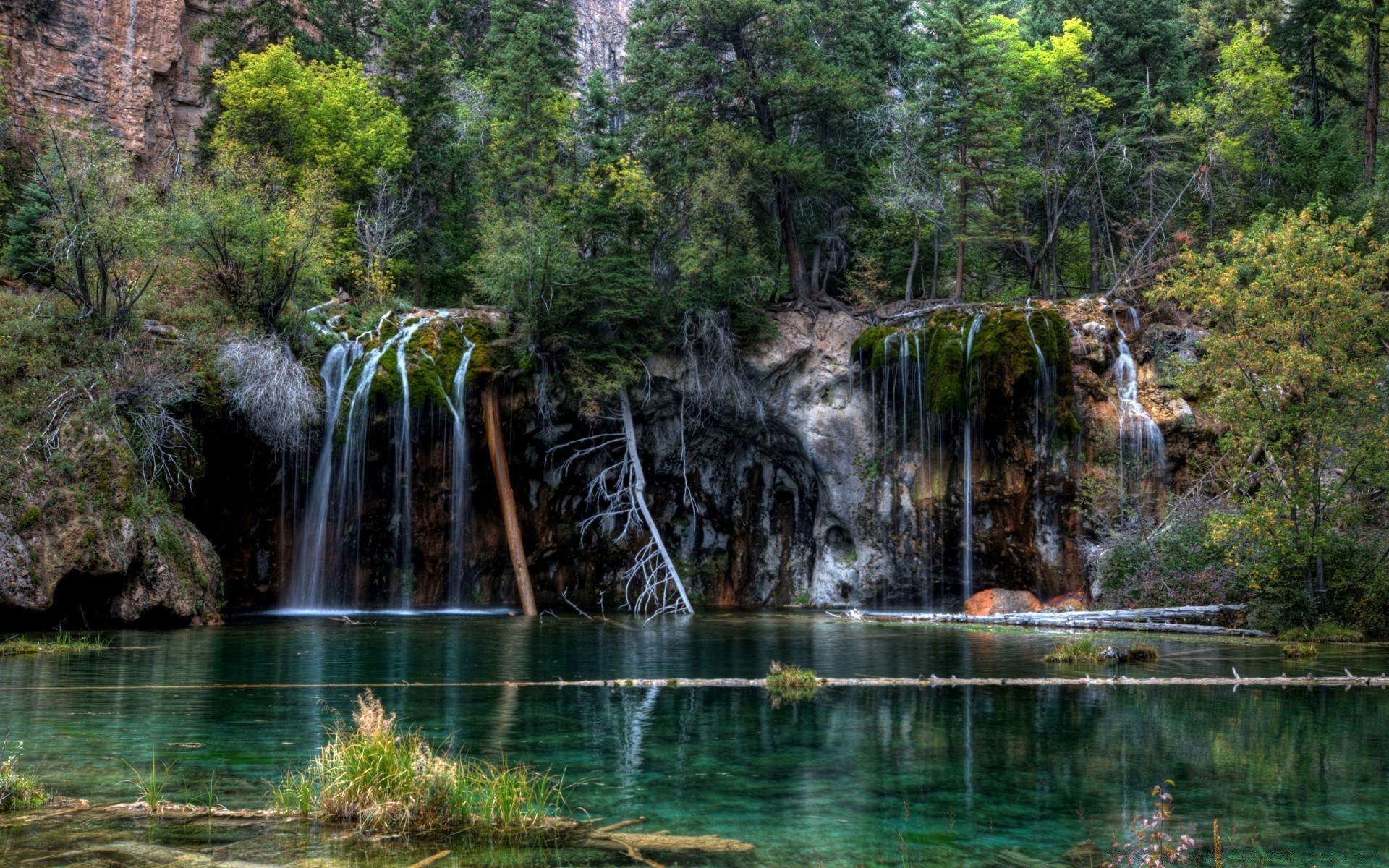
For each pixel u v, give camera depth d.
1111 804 8.58
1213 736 11.45
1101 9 48.06
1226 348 24.08
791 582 38.72
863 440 35.75
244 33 47.12
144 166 49.28
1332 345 23.50
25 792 8.47
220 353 28.38
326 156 39.53
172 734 11.37
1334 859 7.08
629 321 35.41
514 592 36.50
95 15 48.41
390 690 15.07
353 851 7.12
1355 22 47.00
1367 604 23.66
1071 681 16.02
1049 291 44.19
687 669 17.83
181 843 7.25
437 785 8.16
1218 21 54.97
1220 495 28.77
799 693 14.95
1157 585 27.72
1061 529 32.84
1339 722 12.35
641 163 38.66
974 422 33.75
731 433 38.28
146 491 25.17
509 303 33.75
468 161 45.09
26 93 45.91
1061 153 44.66
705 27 38.34
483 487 35.28
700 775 9.59
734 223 35.50
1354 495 25.52
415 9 45.25
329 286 34.62
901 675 17.02
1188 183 42.81
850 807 8.48
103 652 19.64
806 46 38.19
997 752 10.63
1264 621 24.31
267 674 16.72
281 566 32.22
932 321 34.72
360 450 32.66
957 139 39.50
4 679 15.72
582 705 13.78
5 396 23.67
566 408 35.62
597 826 7.86
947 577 34.75
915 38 48.41
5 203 34.59
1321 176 43.16
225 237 30.38
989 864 6.94
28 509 22.38
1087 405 33.12
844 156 42.38
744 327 35.84
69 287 26.62
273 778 9.35
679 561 39.19
